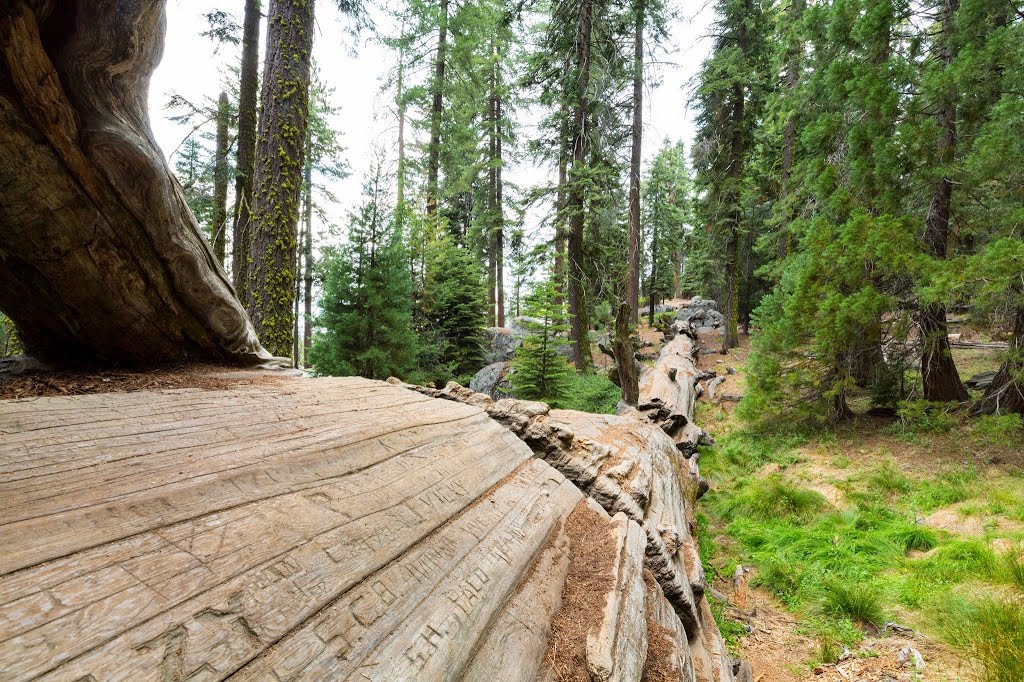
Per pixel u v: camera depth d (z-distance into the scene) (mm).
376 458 2076
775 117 16453
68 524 1117
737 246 19031
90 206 2314
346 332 8414
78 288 2508
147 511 1254
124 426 1669
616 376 11625
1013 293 6305
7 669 767
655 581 2654
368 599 1337
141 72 2322
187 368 3133
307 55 7250
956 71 6754
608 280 16391
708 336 22859
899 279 8141
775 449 8359
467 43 16266
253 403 2260
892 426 7887
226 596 1104
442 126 17172
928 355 8000
